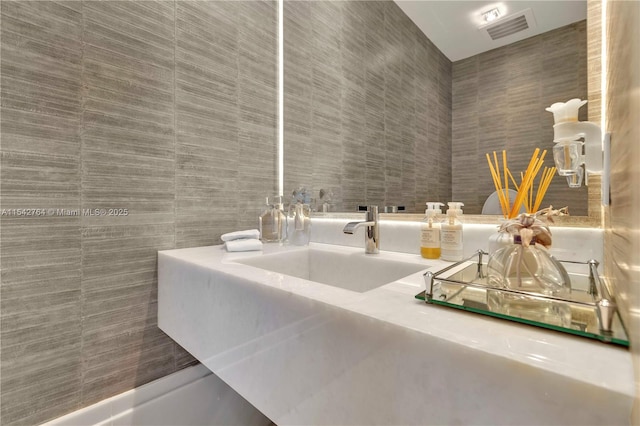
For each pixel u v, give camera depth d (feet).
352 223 3.06
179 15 3.52
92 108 2.92
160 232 3.40
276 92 4.63
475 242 2.72
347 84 3.97
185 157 3.59
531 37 2.48
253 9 4.32
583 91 2.21
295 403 1.71
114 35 3.05
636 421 0.74
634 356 0.80
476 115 2.78
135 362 3.25
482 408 1.04
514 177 2.54
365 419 1.38
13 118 2.52
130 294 3.20
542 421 0.92
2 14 2.46
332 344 1.51
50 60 2.68
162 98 3.39
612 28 1.39
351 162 3.91
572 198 2.23
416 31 3.24
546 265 1.59
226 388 3.91
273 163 4.59
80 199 2.87
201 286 2.60
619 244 1.16
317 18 4.31
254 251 3.38
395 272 2.79
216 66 3.88
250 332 2.05
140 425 3.20
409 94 3.30
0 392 2.50
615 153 1.31
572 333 1.14
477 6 2.80
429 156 3.11
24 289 2.60
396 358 1.27
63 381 2.80
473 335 1.15
